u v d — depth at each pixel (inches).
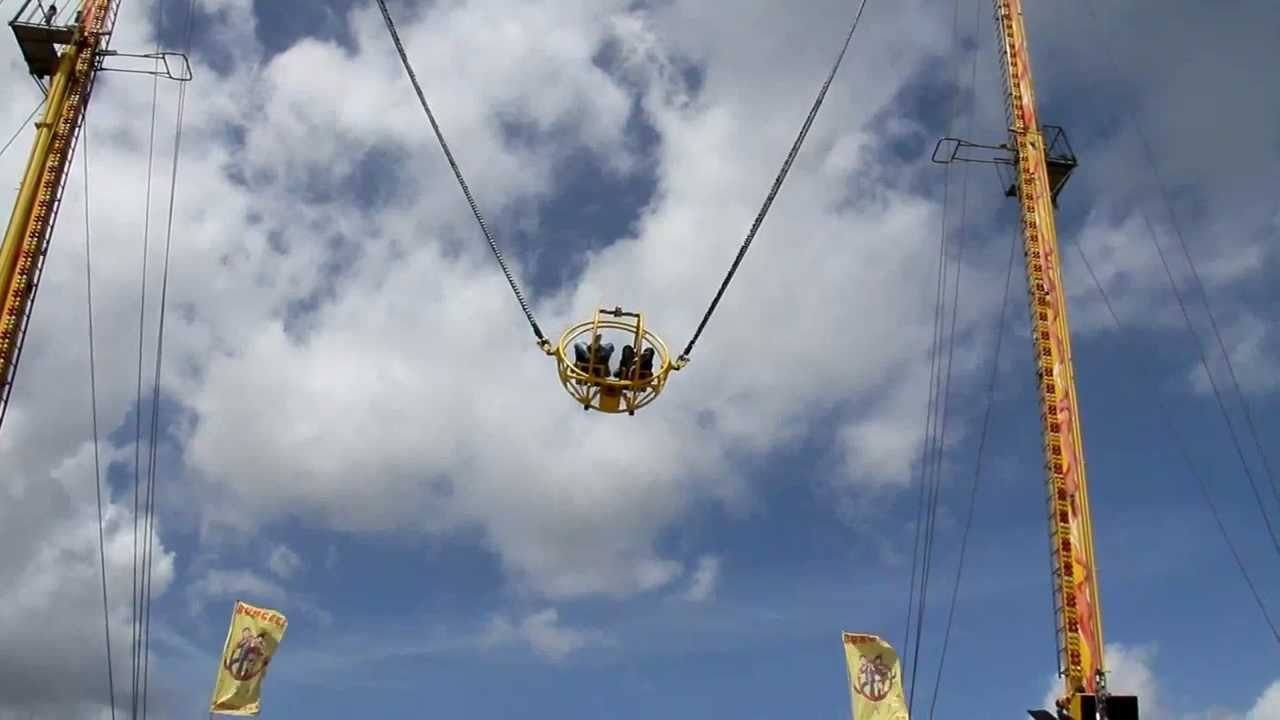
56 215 1461.6
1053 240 1642.5
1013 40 1806.1
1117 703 1298.0
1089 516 1461.6
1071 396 1535.4
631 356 1163.9
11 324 1381.6
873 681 1301.7
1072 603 1417.3
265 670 1214.3
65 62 1534.2
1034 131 1724.9
